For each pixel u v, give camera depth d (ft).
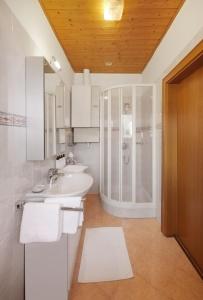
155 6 6.06
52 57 6.96
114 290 5.19
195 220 6.17
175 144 7.61
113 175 10.27
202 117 5.62
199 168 5.85
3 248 3.68
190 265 6.15
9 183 3.84
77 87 11.68
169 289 5.22
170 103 7.53
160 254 6.69
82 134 12.25
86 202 11.77
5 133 3.66
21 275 4.52
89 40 8.25
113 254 6.70
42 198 4.51
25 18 4.65
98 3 5.94
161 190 8.32
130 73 12.54
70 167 9.29
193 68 5.88
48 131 5.47
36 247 4.57
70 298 4.92
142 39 8.14
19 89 4.30
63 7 6.08
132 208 9.65
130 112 9.99
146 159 10.04
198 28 4.92
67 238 4.57
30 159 4.75
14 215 4.09
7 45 3.73
